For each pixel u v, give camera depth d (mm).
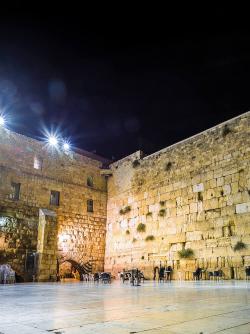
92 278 29906
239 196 23328
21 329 5137
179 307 7574
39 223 30062
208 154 26484
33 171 31219
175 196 28328
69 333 4789
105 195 36625
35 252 29125
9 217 28438
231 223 23344
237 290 13117
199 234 25391
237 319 5770
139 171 33125
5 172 29125
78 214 33531
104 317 6246
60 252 31047
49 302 9273
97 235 34531
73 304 8641
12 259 27719
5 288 17453
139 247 30547
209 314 6395
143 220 31000
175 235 27312
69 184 33688
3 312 7129
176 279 26078
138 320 5848
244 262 21812
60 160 33812
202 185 26250
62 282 26531
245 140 23984
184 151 28719
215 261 23641
